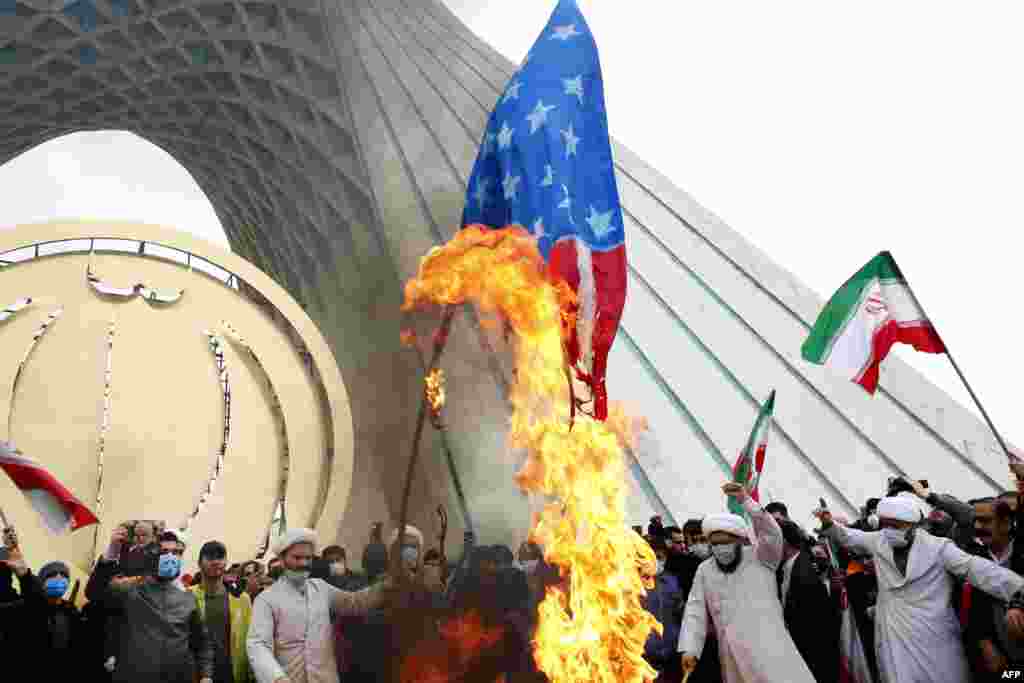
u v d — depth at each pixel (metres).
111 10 22.41
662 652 7.56
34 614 5.70
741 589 5.73
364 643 6.54
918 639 5.81
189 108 26.56
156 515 9.40
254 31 23.70
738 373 18.42
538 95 6.97
